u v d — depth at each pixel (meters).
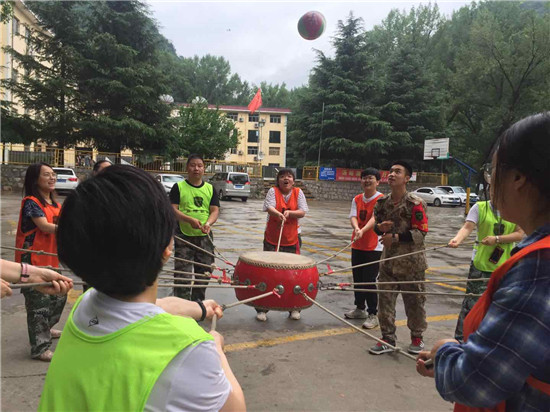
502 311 1.07
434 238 13.59
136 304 1.06
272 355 4.08
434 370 1.28
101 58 26.14
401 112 36.00
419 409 3.18
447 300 6.39
